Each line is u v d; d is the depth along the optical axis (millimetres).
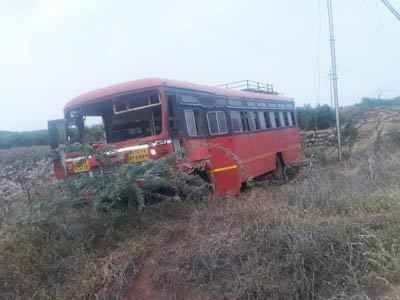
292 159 19344
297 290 5180
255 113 15211
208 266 5746
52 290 5746
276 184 14250
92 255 6508
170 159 7863
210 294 5441
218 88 12523
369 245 5707
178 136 9117
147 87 9016
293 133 20391
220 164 10344
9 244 6410
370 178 9992
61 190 7312
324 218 6746
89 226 7152
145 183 7414
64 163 9086
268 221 6574
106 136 9875
